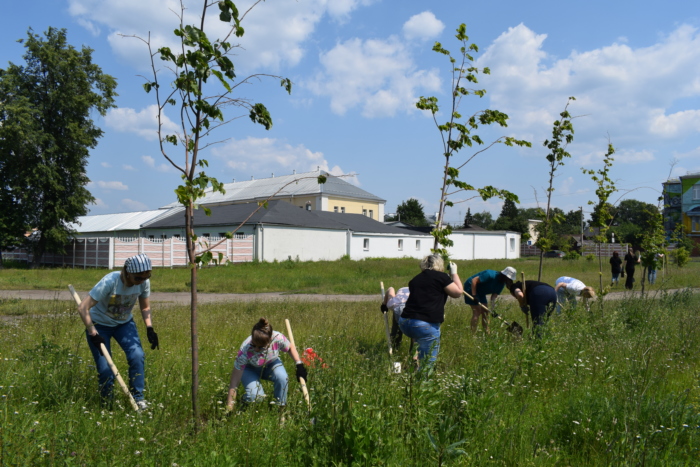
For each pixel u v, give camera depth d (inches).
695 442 143.6
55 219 1460.4
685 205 2135.8
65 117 1475.1
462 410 144.4
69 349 225.6
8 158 1397.6
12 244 1455.5
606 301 466.0
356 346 254.5
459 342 271.0
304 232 1621.6
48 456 114.3
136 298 189.5
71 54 1466.5
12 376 180.9
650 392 182.9
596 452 137.3
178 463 117.1
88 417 149.4
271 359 179.8
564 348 244.5
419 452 128.0
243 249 1481.3
